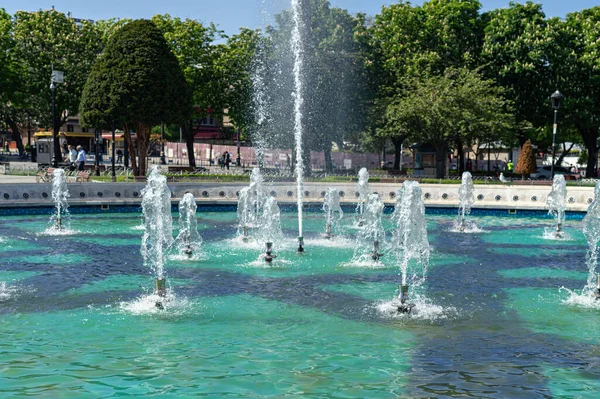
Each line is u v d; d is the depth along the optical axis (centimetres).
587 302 833
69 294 844
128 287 889
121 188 1884
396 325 712
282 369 562
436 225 1648
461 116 2666
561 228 1495
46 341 637
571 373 563
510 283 950
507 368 574
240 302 810
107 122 2256
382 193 2080
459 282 952
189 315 744
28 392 500
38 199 1792
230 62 3219
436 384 530
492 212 1909
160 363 574
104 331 675
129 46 2239
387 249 1234
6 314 741
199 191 1981
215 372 552
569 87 3097
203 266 1045
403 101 2742
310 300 823
